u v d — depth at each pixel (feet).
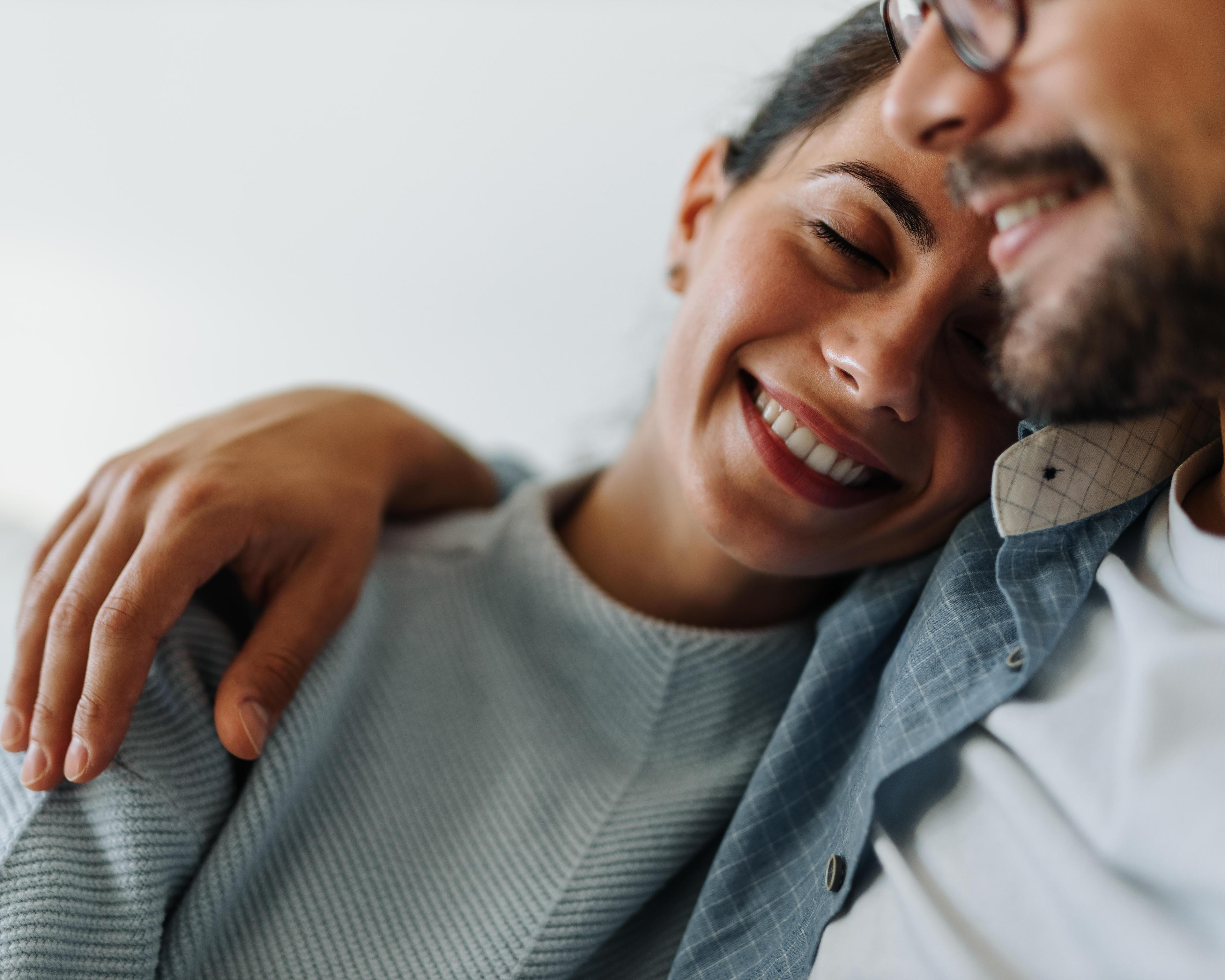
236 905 2.01
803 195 2.04
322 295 5.63
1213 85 1.31
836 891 1.93
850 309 1.99
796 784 2.22
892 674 2.17
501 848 2.21
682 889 2.32
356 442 2.62
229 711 1.93
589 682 2.52
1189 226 1.36
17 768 1.99
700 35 4.96
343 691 2.27
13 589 3.43
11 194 5.55
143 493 2.09
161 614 1.89
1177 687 1.77
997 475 1.94
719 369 2.17
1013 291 1.55
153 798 1.89
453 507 3.10
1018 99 1.41
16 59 5.37
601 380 5.41
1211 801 1.66
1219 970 1.56
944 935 1.76
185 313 5.69
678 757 2.45
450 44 5.19
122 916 1.81
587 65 5.13
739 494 2.20
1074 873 1.72
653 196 5.19
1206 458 2.00
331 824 2.18
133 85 5.40
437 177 5.40
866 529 2.21
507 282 5.47
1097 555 2.02
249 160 5.49
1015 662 1.90
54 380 5.71
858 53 2.12
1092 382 1.51
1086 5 1.34
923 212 1.85
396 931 2.07
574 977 2.22
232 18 5.30
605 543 2.76
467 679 2.52
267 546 2.15
